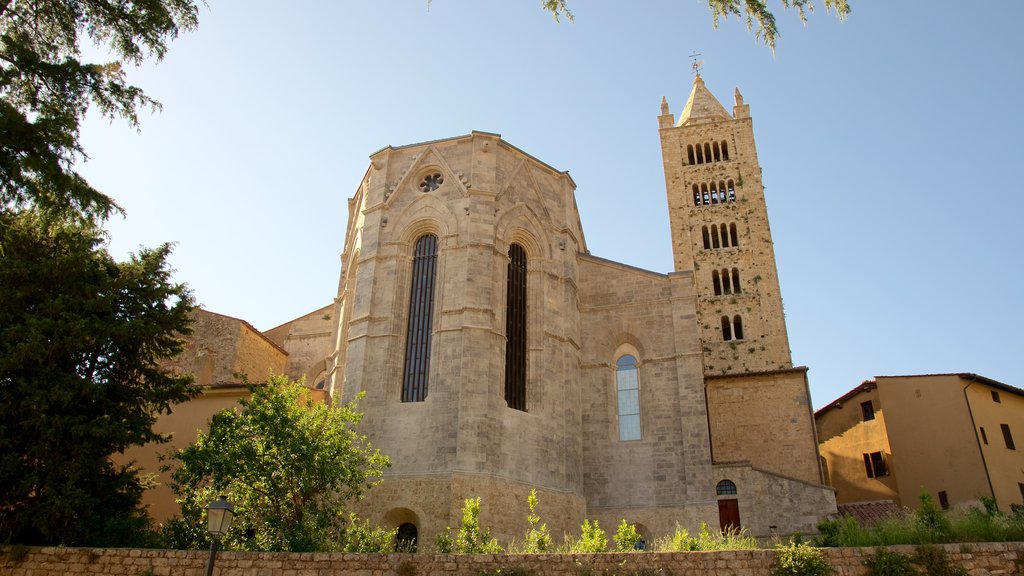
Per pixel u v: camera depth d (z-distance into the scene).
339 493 32.25
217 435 28.39
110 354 28.23
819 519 39.03
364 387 38.91
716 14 18.05
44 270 26.75
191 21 22.58
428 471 36.12
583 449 43.34
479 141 43.66
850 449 54.75
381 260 42.25
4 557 23.34
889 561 20.73
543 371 41.31
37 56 20.94
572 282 45.44
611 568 21.22
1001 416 49.34
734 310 69.50
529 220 44.34
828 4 17.44
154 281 30.11
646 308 45.84
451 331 38.88
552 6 18.52
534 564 21.47
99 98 21.88
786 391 49.38
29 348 25.06
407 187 44.03
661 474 41.72
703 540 27.02
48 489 24.55
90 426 25.62
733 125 79.62
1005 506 44.94
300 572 21.88
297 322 55.28
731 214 74.75
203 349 46.81
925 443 48.72
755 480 40.78
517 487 37.19
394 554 21.86
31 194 21.22
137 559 22.80
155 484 29.92
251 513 27.56
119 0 21.56
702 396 42.44
